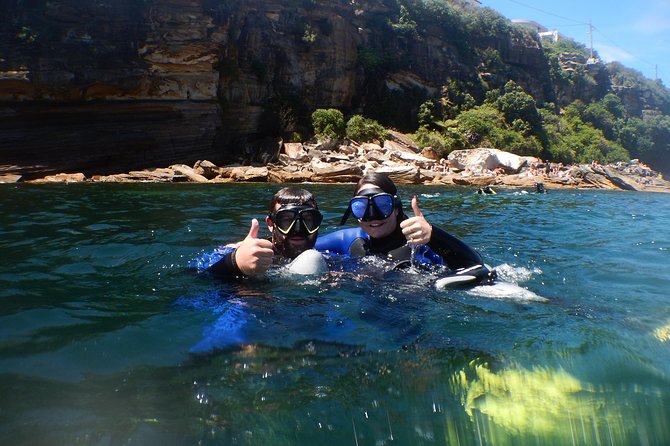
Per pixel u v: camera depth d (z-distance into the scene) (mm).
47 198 10336
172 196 11938
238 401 1784
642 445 1574
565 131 50281
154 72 22750
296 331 2494
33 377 1940
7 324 2541
